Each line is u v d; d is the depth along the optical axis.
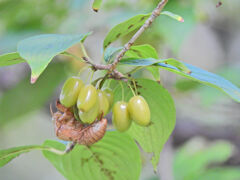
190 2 0.62
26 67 0.80
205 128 0.82
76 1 0.69
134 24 0.44
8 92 0.73
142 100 0.44
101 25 0.69
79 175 0.49
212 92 0.78
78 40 0.41
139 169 0.48
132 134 0.48
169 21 0.61
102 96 0.44
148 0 0.66
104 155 0.48
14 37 0.74
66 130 0.43
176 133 0.81
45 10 0.73
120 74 0.45
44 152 0.48
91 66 0.44
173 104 0.47
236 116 0.82
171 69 0.43
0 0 0.69
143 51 0.47
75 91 0.43
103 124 0.43
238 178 0.78
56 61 0.73
